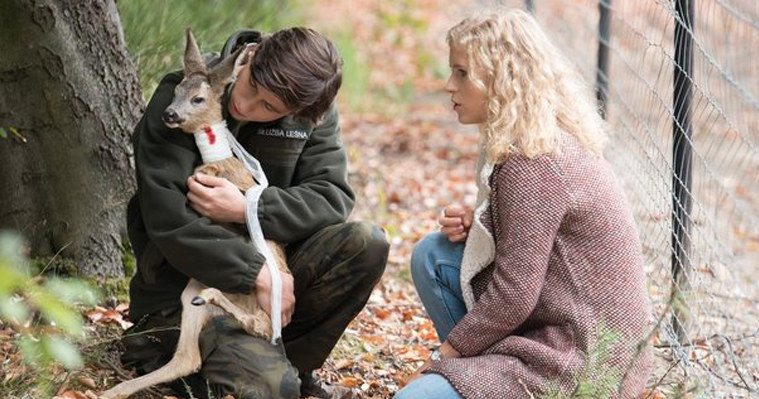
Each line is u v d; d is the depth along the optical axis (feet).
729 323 24.26
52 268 23.58
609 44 27.73
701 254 22.89
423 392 16.79
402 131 51.06
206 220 18.57
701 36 23.59
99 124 23.82
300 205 19.24
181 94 18.56
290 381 18.34
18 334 19.53
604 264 17.15
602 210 17.19
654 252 24.72
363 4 78.79
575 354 16.92
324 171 19.89
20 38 22.75
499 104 17.42
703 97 22.31
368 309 27.09
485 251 17.75
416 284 19.97
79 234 23.84
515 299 16.84
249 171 19.25
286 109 18.22
